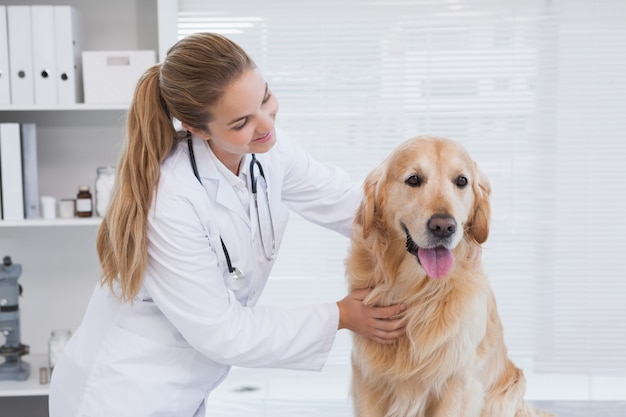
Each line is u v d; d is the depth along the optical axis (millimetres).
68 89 2648
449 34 3115
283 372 3193
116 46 2971
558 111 3145
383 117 3146
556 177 3164
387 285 1691
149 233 1514
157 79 1543
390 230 1696
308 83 3129
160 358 1619
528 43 3117
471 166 1681
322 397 2994
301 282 3191
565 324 3207
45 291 3045
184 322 1515
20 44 2627
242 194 1639
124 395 1593
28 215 2709
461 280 1683
